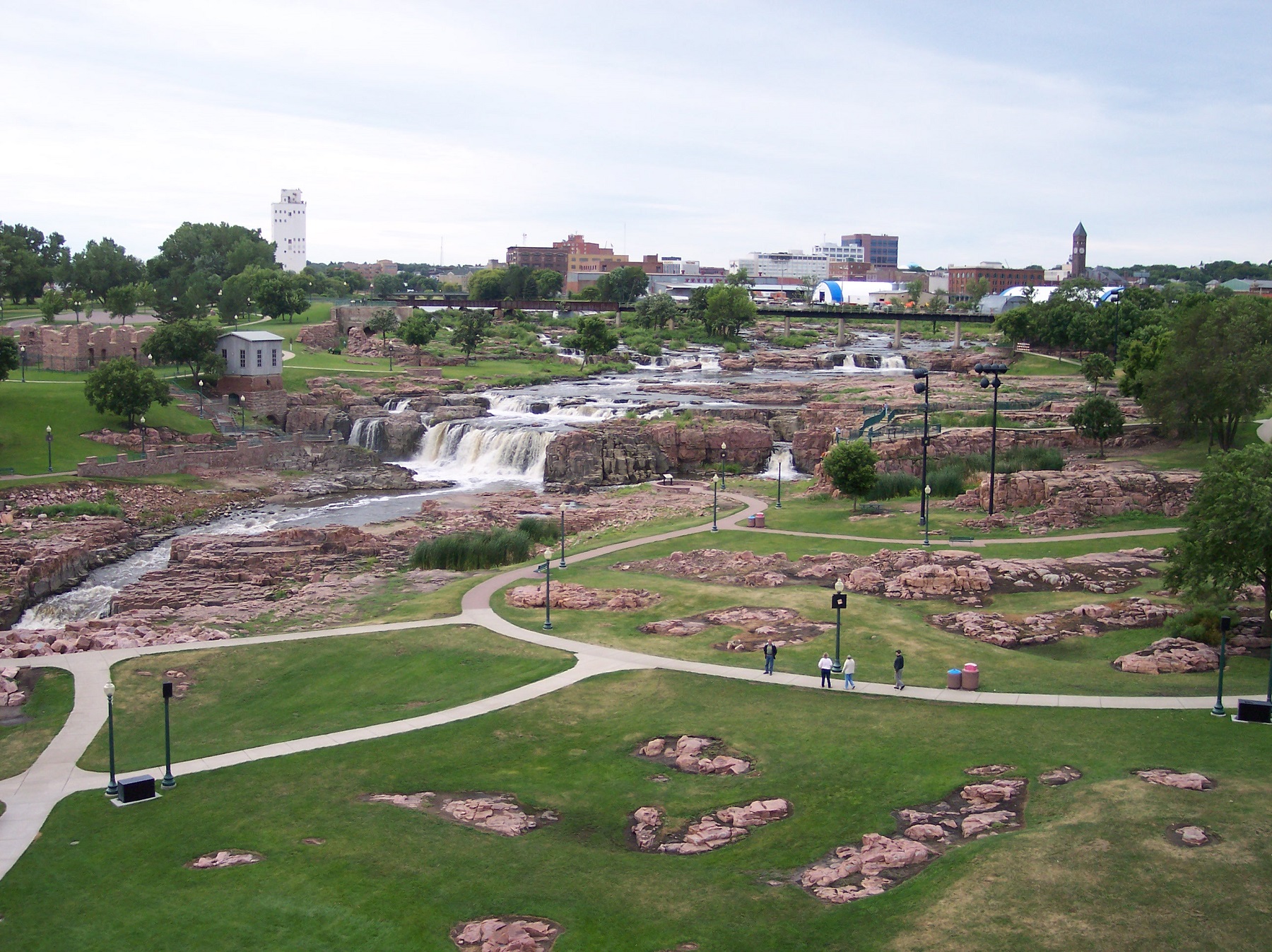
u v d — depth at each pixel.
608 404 168.12
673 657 59.22
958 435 120.00
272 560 92.00
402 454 156.00
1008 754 43.75
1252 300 108.69
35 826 41.50
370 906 34.62
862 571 74.50
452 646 63.34
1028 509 92.56
